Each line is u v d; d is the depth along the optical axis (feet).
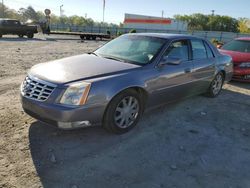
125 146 13.26
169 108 19.02
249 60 28.30
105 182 10.55
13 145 12.62
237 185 10.94
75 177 10.71
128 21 187.42
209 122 17.06
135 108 14.76
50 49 55.83
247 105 21.27
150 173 11.30
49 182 10.32
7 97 19.25
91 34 104.63
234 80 28.94
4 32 84.79
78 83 12.46
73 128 12.54
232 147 14.01
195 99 21.72
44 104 12.41
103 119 13.48
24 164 11.27
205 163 12.34
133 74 14.24
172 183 10.77
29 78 13.51
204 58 19.98
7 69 29.63
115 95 13.21
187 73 17.67
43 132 13.99
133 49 16.80
